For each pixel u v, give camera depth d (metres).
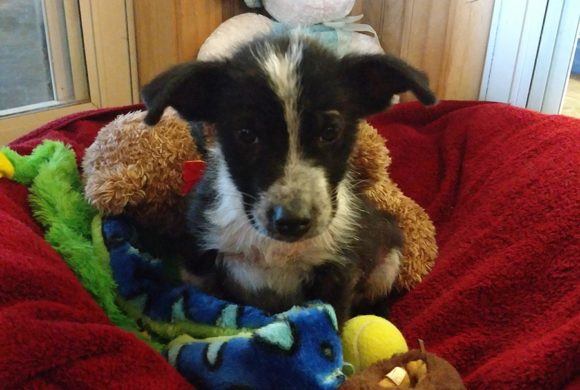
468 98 1.26
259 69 0.53
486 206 0.79
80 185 0.73
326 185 0.54
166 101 0.51
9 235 0.54
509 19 1.18
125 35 1.08
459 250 0.76
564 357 0.54
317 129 0.52
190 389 0.49
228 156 0.56
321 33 1.01
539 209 0.72
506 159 0.85
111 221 0.67
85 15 1.04
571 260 0.65
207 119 0.59
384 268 0.73
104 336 0.46
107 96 1.10
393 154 0.99
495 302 0.67
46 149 0.73
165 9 1.02
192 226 0.67
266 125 0.52
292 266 0.64
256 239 0.61
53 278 0.51
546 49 1.18
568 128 0.83
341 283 0.64
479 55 1.23
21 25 1.02
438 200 0.91
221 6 1.07
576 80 1.27
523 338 0.63
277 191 0.51
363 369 0.55
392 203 0.79
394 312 0.74
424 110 1.08
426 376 0.51
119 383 0.45
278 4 1.03
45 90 1.09
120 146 0.69
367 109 0.60
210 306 0.58
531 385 0.54
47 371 0.43
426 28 1.17
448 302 0.68
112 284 0.62
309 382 0.49
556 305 0.64
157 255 0.71
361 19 1.22
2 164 0.67
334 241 0.63
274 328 0.51
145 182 0.68
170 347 0.55
